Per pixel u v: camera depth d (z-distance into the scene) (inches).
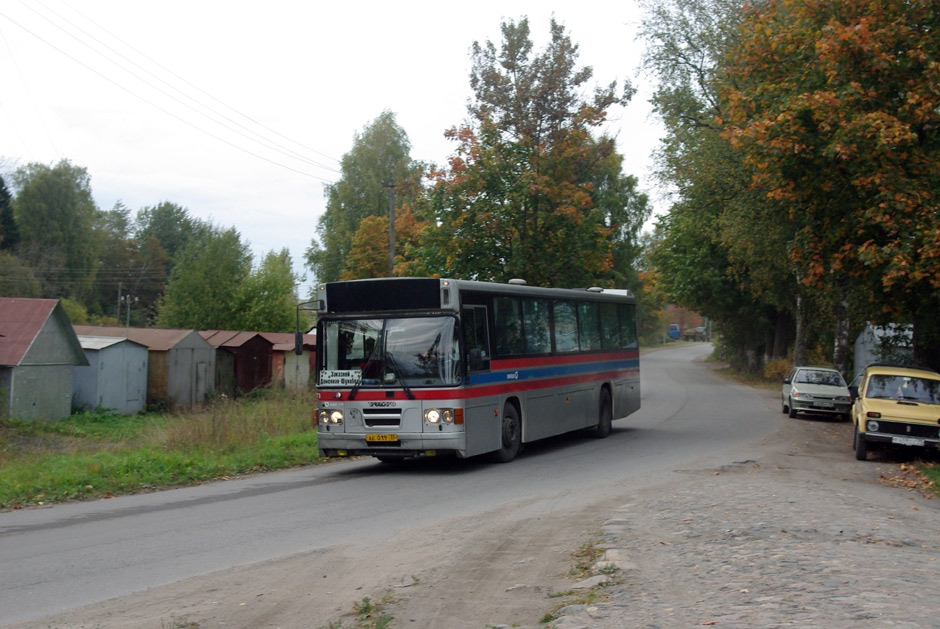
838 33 638.5
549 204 1049.5
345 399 565.3
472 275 1053.2
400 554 327.9
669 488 472.7
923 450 712.4
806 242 752.3
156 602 265.6
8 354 1261.1
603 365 807.7
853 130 626.8
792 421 1016.9
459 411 548.7
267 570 307.0
